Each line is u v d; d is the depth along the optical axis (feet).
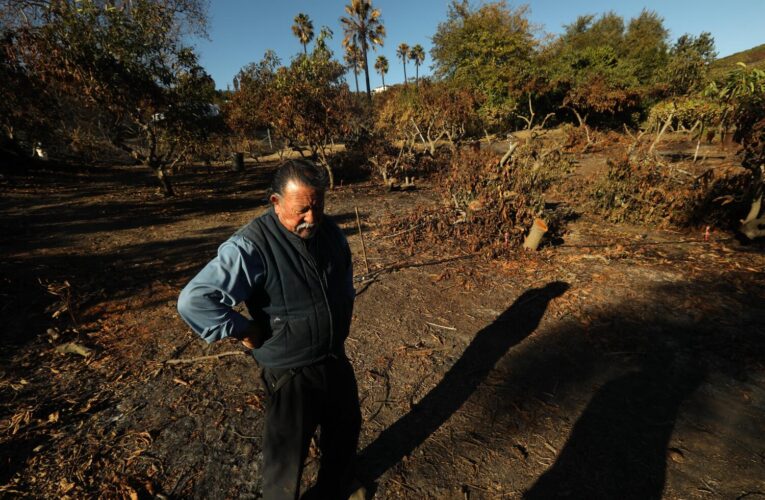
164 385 8.77
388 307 12.26
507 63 73.46
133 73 27.12
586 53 72.43
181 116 31.01
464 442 7.14
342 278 4.56
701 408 7.68
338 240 4.61
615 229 18.86
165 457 6.84
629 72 68.59
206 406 8.09
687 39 67.41
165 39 28.53
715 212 17.51
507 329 10.78
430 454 6.91
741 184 17.56
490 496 6.14
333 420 5.04
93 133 56.59
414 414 7.86
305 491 6.23
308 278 4.18
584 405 7.91
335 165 41.42
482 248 16.88
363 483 6.37
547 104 75.77
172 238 20.54
